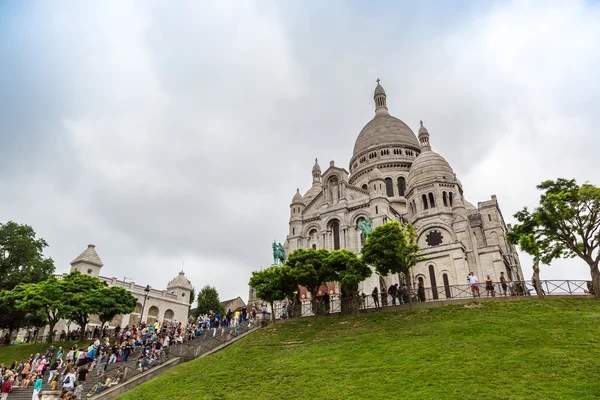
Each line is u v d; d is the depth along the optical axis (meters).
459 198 64.94
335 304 51.75
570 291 35.94
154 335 41.34
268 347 33.12
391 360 24.88
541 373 19.98
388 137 89.69
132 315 70.06
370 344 28.89
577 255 38.81
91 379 31.77
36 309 49.62
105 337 53.69
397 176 82.69
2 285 59.03
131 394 26.92
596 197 35.44
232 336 39.44
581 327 25.86
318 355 28.55
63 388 28.34
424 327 30.84
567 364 20.56
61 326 59.88
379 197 59.97
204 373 29.00
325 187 66.75
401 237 39.59
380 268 40.12
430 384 20.48
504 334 26.41
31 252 62.41
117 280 69.62
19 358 44.31
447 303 37.03
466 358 23.14
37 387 29.94
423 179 68.75
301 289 57.22
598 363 20.23
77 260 66.62
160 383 28.23
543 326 26.94
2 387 31.45
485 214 77.56
